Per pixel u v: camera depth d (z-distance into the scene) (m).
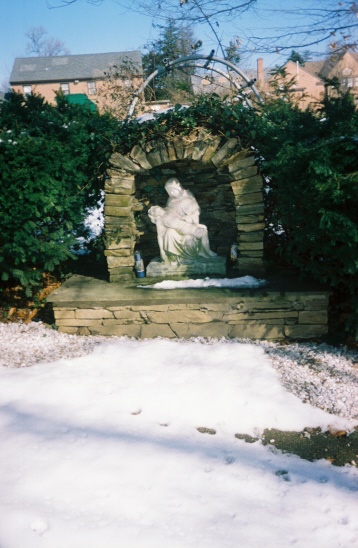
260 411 3.17
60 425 2.99
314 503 2.39
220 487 2.48
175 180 4.74
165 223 4.69
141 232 5.11
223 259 4.78
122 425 3.00
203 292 4.27
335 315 4.46
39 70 35.78
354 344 4.11
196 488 2.47
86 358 3.96
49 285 5.56
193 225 4.72
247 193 4.36
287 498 2.42
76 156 4.93
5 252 4.59
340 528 2.23
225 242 5.32
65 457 2.67
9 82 35.44
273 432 3.00
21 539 2.09
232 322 4.28
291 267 4.82
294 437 2.95
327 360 3.86
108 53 36.41
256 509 2.34
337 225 3.52
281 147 4.21
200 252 4.79
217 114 4.34
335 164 3.54
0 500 2.32
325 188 3.39
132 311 4.34
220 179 5.08
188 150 4.36
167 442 2.84
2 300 5.26
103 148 4.70
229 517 2.28
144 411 3.17
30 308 5.18
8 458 2.65
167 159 4.41
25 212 4.39
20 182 4.30
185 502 2.37
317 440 2.93
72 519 2.22
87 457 2.67
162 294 4.29
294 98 5.29
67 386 3.46
